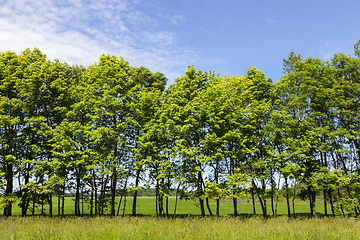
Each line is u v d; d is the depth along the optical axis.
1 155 22.91
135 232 9.13
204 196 22.67
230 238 8.33
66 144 21.88
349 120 26.14
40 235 8.71
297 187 37.25
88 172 24.08
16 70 25.70
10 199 21.70
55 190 22.52
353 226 12.56
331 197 27.27
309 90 27.14
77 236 8.44
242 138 25.25
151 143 23.16
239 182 22.20
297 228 10.58
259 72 28.55
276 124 25.12
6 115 23.59
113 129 24.02
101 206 26.14
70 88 26.23
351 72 27.61
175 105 24.88
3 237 8.70
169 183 24.12
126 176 24.73
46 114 25.72
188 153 22.03
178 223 12.77
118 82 25.69
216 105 24.39
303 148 23.61
